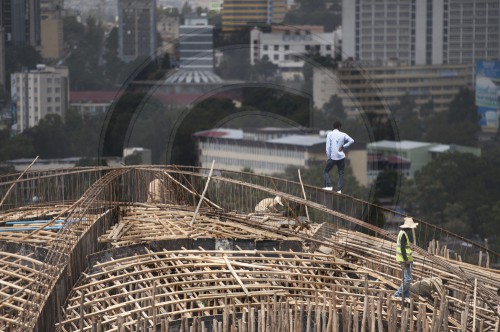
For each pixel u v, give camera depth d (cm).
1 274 6994
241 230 8488
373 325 6544
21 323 6091
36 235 7888
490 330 6856
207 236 8212
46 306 6297
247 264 7412
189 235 8175
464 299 7250
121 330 6094
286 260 7569
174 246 8000
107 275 7181
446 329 6519
